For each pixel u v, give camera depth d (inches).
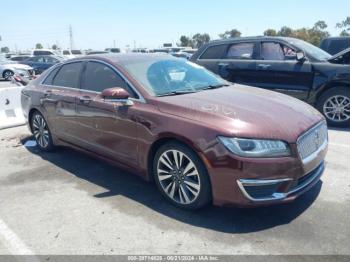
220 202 124.3
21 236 125.1
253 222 128.2
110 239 121.2
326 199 143.2
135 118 143.6
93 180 171.2
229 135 117.9
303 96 269.1
